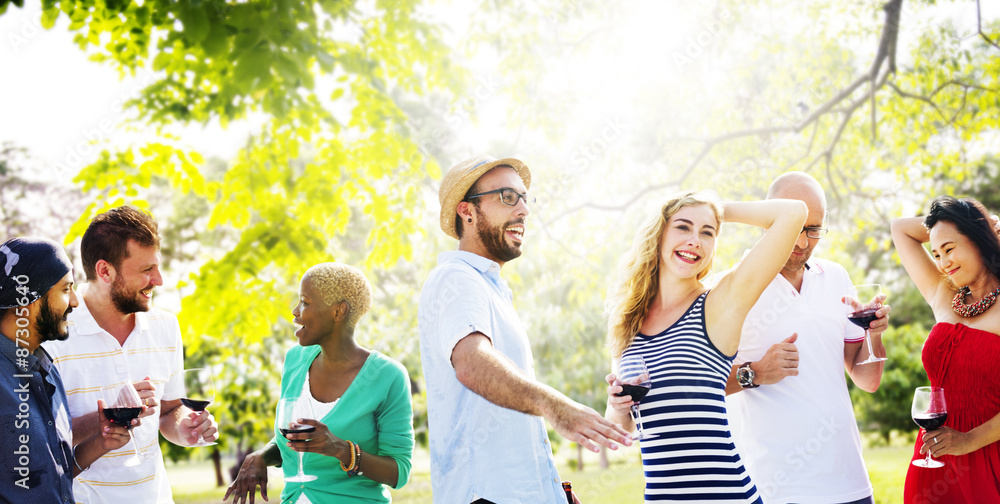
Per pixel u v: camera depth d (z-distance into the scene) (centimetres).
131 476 228
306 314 215
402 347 899
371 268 579
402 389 225
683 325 207
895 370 1109
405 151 551
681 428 194
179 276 1240
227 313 514
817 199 246
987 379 246
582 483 723
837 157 958
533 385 150
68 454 192
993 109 828
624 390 194
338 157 552
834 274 256
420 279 830
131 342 235
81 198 971
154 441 236
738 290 201
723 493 187
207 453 1490
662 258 220
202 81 505
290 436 195
